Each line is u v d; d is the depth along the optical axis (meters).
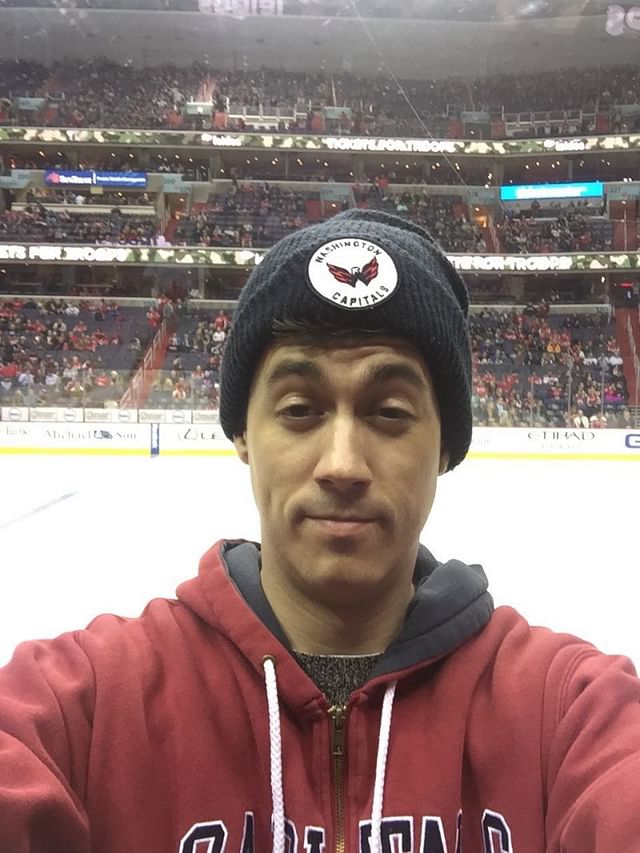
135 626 1.20
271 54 18.25
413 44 17.88
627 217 15.28
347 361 1.06
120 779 1.00
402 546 1.08
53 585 4.16
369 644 1.15
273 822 1.02
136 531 5.50
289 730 1.09
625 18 16.61
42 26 17.36
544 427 10.19
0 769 0.87
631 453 10.03
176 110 17.03
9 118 16.33
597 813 0.86
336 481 1.02
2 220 14.41
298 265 1.09
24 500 6.70
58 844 0.90
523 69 18.00
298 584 1.12
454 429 1.28
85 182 15.38
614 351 12.58
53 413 10.17
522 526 5.80
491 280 14.53
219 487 7.35
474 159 16.23
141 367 12.13
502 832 1.01
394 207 15.81
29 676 1.04
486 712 1.10
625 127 16.78
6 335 12.33
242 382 1.19
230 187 15.98
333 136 16.19
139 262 13.77
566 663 1.11
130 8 17.16
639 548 5.12
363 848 1.02
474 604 1.21
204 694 1.10
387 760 1.07
